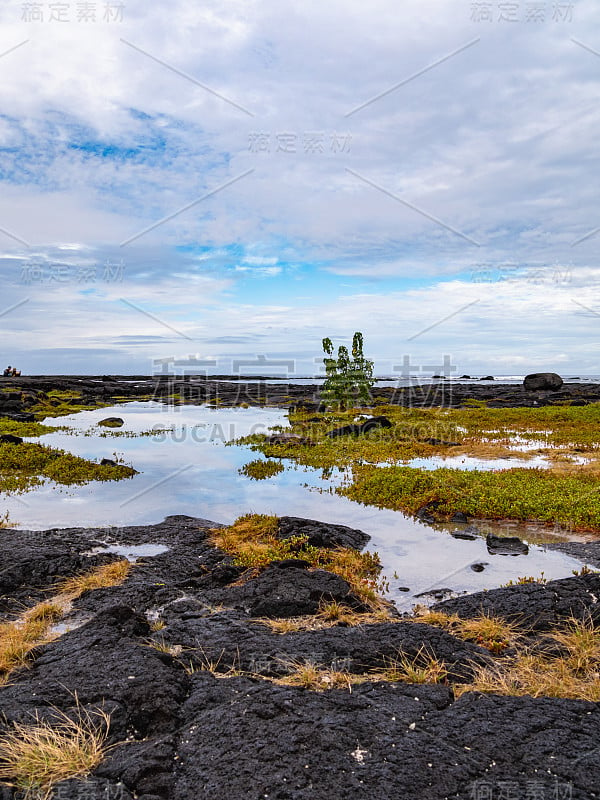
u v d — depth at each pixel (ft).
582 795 14.33
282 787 14.55
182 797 14.29
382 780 14.82
